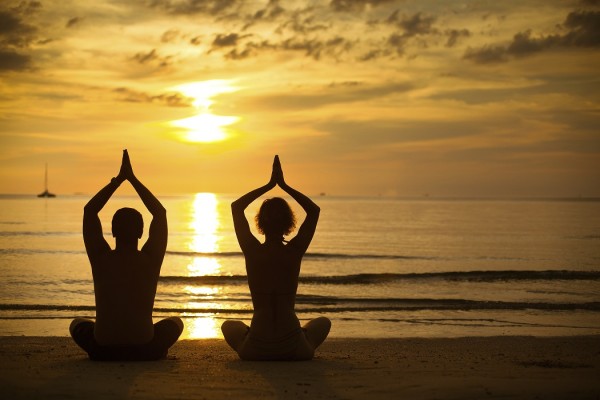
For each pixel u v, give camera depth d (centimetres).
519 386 509
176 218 10175
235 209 652
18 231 5906
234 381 532
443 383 522
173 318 654
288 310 649
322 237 5731
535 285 2383
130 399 464
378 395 482
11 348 882
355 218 10350
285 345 640
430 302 1877
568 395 480
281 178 658
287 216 645
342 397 476
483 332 1400
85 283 2339
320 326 684
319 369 598
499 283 2430
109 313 621
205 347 955
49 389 489
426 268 3225
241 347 650
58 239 4884
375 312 1716
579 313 1686
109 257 624
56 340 1070
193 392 488
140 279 625
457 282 2464
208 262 3497
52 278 2480
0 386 498
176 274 2903
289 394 485
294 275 648
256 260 645
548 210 15888
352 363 650
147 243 634
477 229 7119
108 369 580
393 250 4369
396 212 13712
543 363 684
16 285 2281
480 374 576
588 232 6544
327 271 3067
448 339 1156
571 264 3422
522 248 4562
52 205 16125
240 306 1853
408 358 747
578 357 776
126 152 631
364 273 2942
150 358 637
